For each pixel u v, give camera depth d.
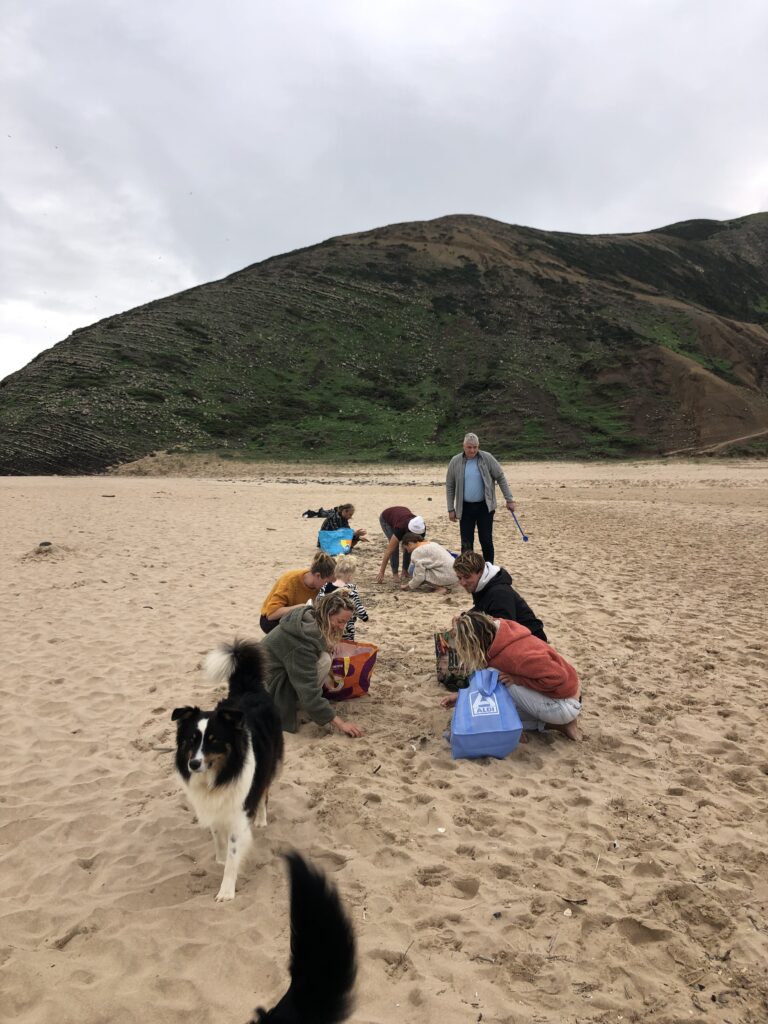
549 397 66.25
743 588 10.29
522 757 5.22
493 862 3.93
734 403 60.03
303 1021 2.16
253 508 23.19
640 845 4.08
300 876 2.27
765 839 4.10
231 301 86.38
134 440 57.91
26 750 5.36
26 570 11.84
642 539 15.38
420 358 77.44
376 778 4.90
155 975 3.16
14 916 3.54
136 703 6.20
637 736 5.50
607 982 3.11
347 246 103.75
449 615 8.92
